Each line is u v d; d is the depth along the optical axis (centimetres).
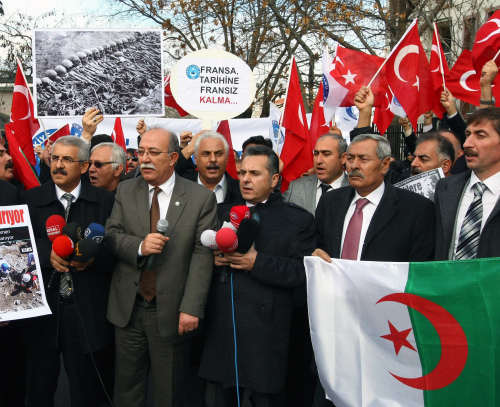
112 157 512
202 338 397
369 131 466
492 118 317
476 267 304
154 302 365
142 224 367
